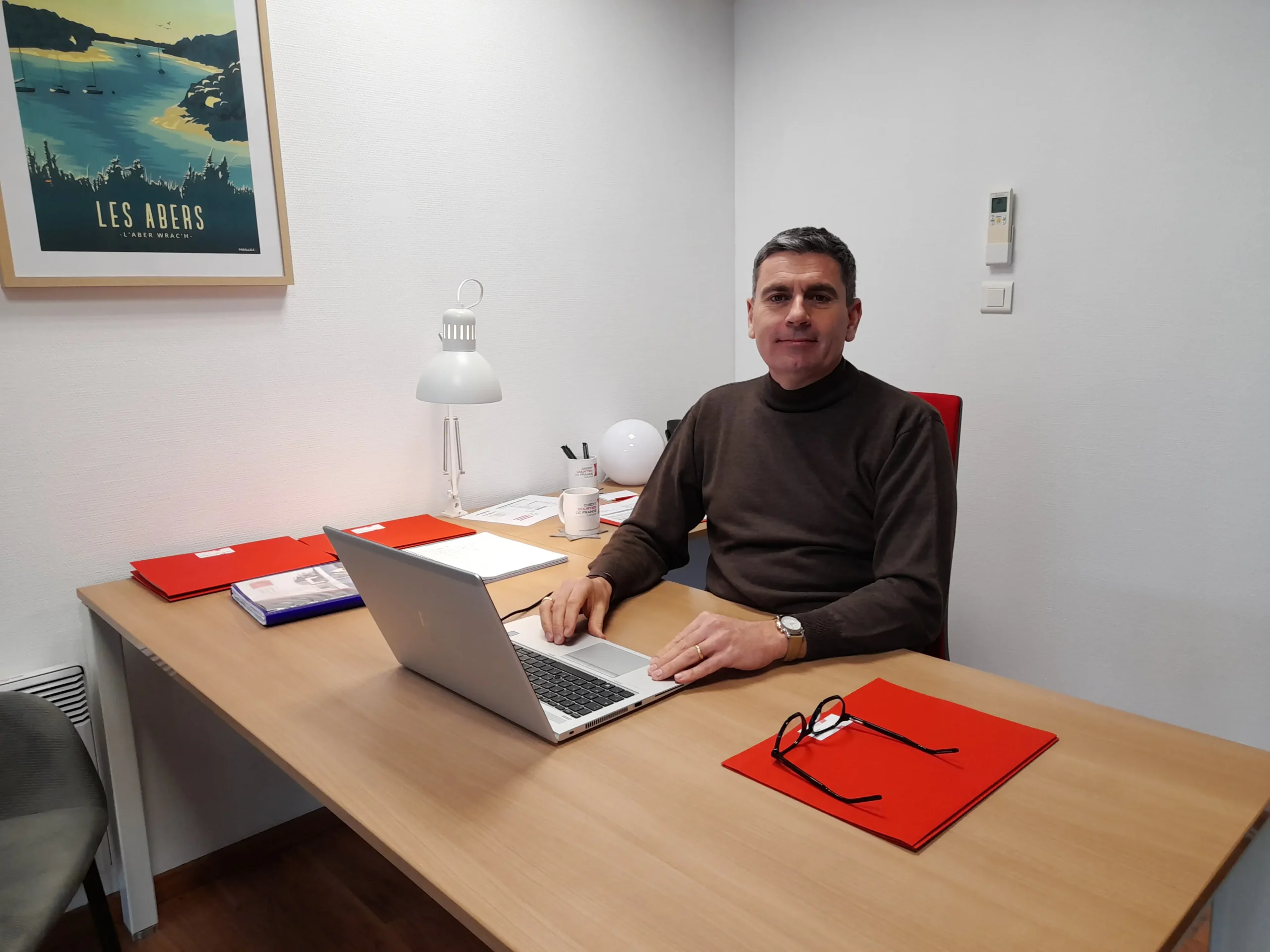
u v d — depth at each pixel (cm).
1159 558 214
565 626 134
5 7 150
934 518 141
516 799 92
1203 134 194
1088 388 220
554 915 73
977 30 225
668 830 85
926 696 114
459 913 75
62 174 159
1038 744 100
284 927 179
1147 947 69
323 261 195
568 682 118
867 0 246
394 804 91
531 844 84
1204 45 192
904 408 150
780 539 156
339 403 201
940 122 236
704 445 173
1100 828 84
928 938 70
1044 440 229
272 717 112
